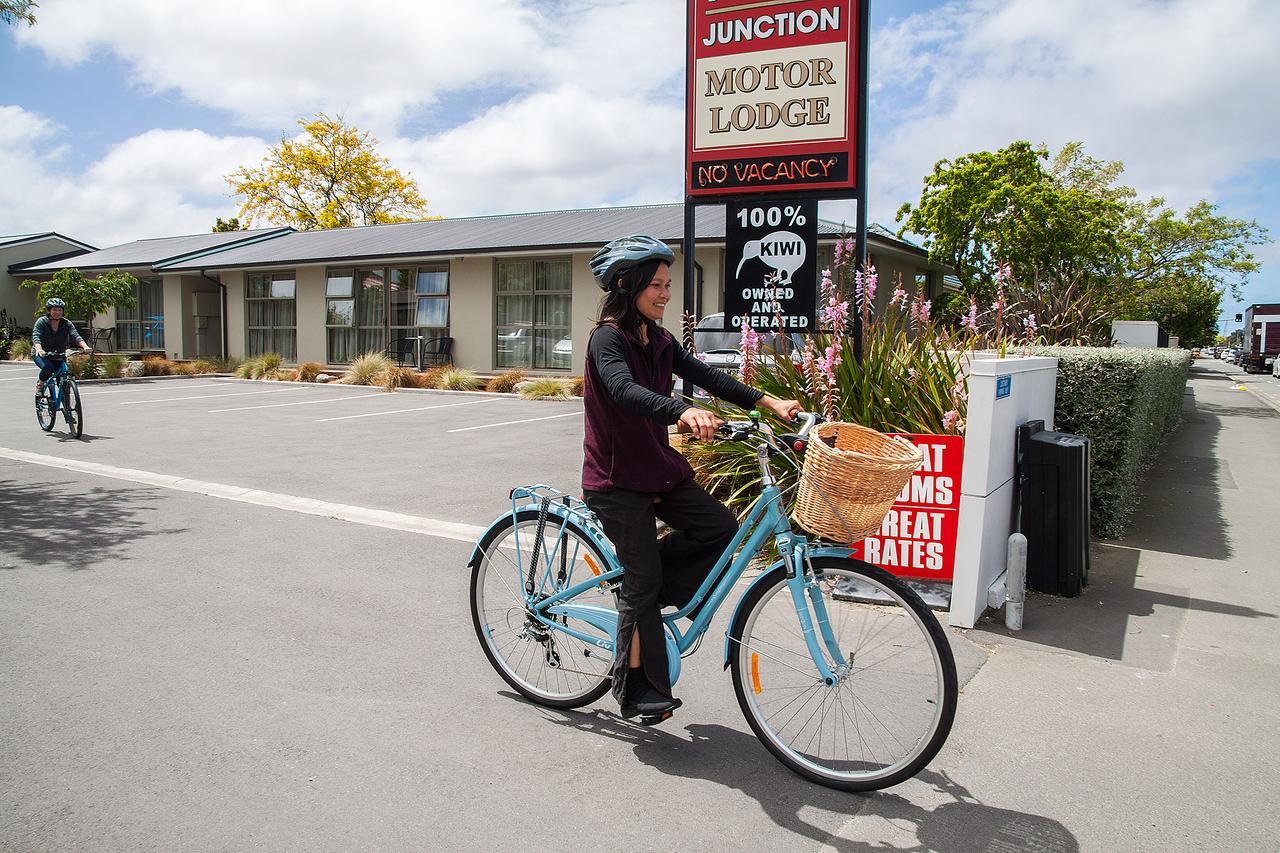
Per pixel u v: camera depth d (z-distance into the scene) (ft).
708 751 10.65
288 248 80.74
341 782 9.79
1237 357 216.33
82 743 10.57
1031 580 16.57
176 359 86.07
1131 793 9.69
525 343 65.16
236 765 10.11
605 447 10.16
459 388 61.11
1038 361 17.76
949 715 9.06
